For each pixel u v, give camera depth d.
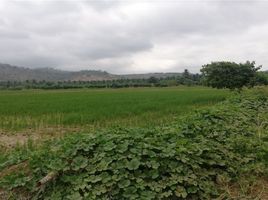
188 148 6.50
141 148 6.30
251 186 6.23
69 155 6.41
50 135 13.02
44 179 5.93
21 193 6.00
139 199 5.42
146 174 5.89
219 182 6.29
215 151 7.00
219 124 8.61
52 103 26.80
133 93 43.00
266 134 8.63
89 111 19.34
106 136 6.84
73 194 5.60
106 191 5.60
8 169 6.76
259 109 12.47
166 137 7.00
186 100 27.61
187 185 5.84
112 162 6.05
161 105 22.83
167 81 85.81
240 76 27.36
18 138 12.60
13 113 19.92
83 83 96.81
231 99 14.33
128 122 15.53
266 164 6.93
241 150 7.49
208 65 28.42
